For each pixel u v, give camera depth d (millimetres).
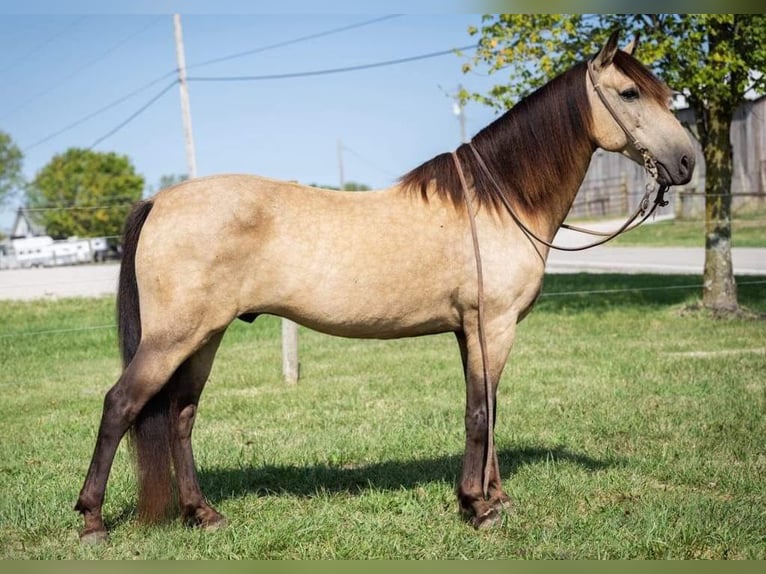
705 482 4523
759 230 20469
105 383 8438
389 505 4281
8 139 47438
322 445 5438
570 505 4191
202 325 3664
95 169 43469
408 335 4078
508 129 4145
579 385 7176
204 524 3928
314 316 3807
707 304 11406
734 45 10234
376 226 3824
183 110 17531
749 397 6445
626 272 17156
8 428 6395
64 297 15898
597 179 28750
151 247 3633
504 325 4012
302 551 3699
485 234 3971
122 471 4973
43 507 4242
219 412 6621
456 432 5711
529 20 10562
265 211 3691
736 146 22938
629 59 4102
